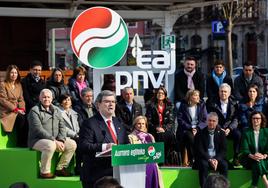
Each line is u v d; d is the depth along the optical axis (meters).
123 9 18.77
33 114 10.47
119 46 11.41
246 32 55.22
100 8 11.27
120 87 11.88
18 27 18.73
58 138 10.49
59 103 10.95
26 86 11.77
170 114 11.45
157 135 11.24
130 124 11.26
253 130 10.82
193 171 10.75
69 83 12.12
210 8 55.31
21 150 10.56
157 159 7.69
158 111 11.40
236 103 11.45
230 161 11.33
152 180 9.57
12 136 11.31
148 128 11.35
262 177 10.63
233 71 38.66
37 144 10.38
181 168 10.95
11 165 10.61
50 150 10.27
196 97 11.30
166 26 18.73
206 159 10.56
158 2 17.78
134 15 18.62
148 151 7.61
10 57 18.69
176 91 12.08
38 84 11.82
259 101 11.45
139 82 12.61
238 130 11.21
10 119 11.13
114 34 11.35
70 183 10.19
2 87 11.22
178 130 11.38
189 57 12.06
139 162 7.57
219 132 10.70
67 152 10.52
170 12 18.73
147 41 52.28
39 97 10.94
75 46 11.17
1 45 18.55
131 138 9.79
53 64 32.44
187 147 11.20
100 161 8.01
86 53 11.23
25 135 11.37
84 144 7.90
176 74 12.16
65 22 22.55
